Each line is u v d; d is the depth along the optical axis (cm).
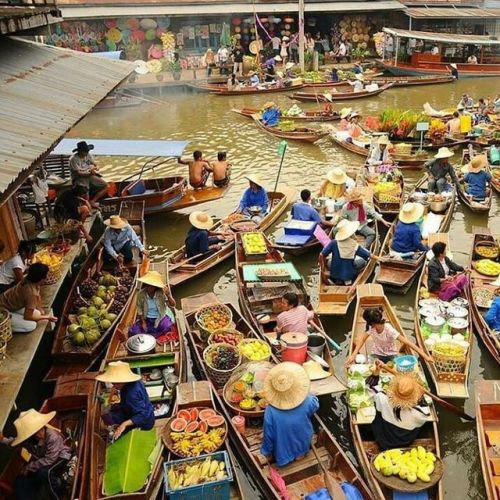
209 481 659
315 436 773
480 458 745
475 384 812
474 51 3653
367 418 793
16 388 701
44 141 731
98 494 688
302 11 3491
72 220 1200
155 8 3547
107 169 2042
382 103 3000
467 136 2130
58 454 691
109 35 3512
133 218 1456
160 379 882
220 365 880
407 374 774
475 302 1036
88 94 1070
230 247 1321
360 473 743
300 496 693
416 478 679
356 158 2084
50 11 1245
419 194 1522
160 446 738
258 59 3638
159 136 2456
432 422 765
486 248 1241
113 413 773
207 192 1611
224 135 2452
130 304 1073
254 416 797
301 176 1919
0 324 720
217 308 1031
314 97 3039
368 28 4219
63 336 971
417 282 1188
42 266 798
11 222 1125
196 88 3344
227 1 3794
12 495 678
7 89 920
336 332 1070
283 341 862
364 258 1128
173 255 1298
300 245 1274
